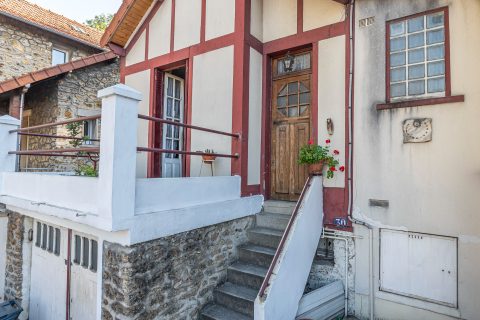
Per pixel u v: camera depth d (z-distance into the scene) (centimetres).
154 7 623
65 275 417
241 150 477
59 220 402
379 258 411
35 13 955
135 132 304
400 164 397
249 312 369
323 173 461
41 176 392
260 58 530
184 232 364
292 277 360
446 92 369
